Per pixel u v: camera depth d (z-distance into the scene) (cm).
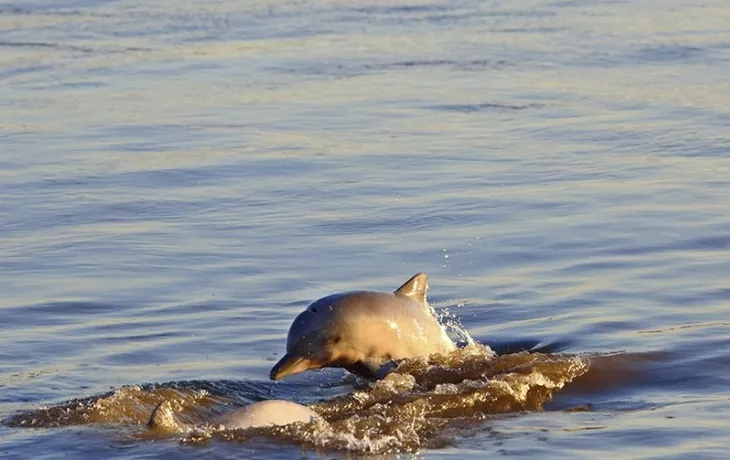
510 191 6256
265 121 7994
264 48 10231
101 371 3884
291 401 3519
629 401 3528
